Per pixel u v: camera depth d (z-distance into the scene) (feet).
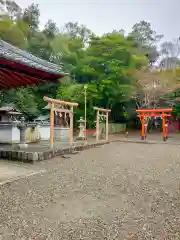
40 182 16.46
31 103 61.46
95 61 71.10
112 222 10.03
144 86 67.51
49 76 18.69
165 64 80.07
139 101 73.10
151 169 21.68
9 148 30.07
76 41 82.38
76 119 69.77
